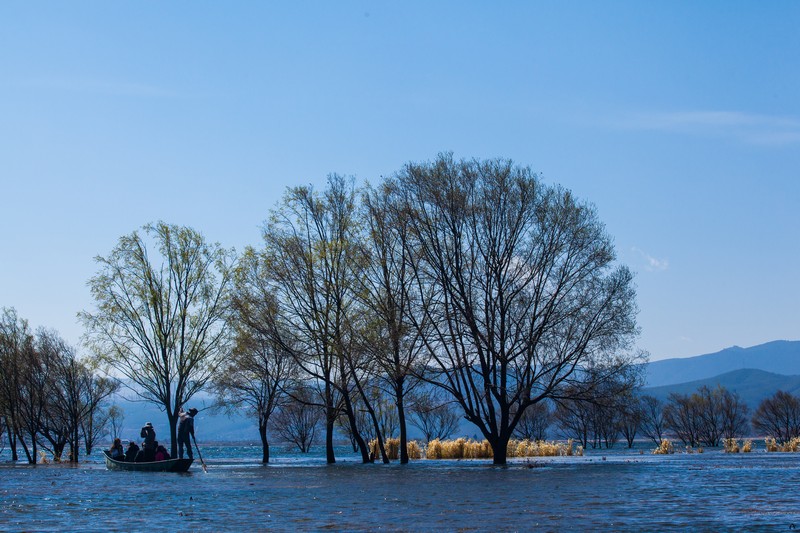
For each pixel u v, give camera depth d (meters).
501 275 43.50
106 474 43.00
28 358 69.12
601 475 36.12
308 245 50.88
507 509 21.73
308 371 49.53
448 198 43.94
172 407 56.53
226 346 55.06
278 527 18.70
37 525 19.83
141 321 55.25
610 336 42.34
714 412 114.25
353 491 28.61
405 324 45.12
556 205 43.88
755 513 20.06
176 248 55.72
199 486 32.44
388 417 71.94
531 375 43.56
